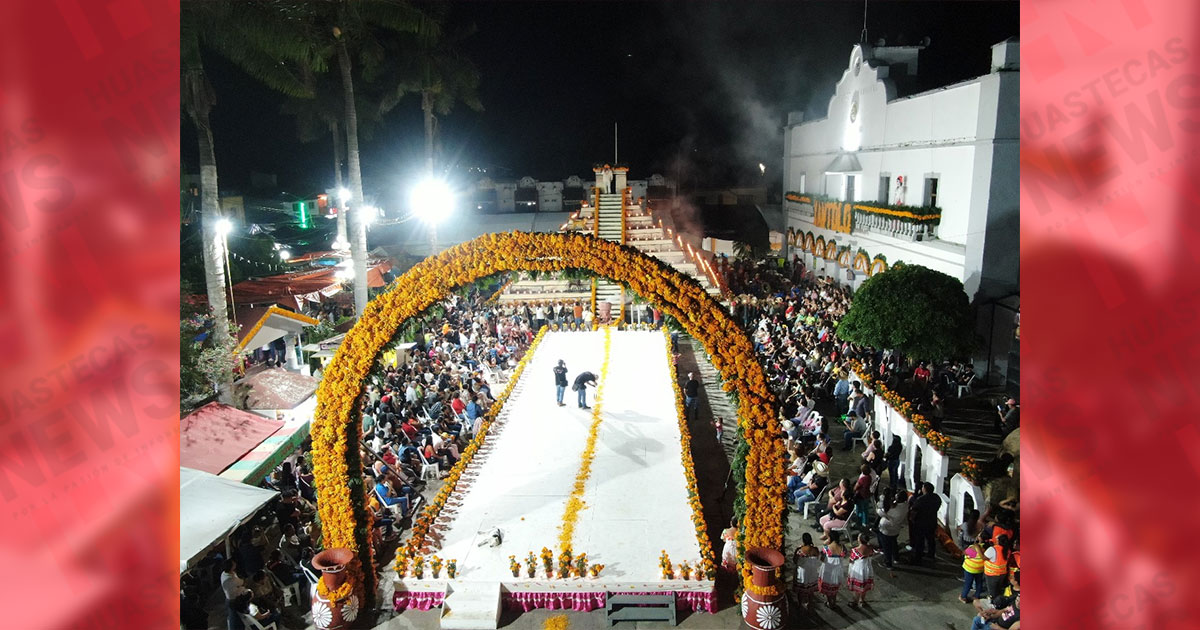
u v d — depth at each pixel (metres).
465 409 20.42
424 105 39.12
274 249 37.12
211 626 12.11
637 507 15.48
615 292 35.16
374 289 33.41
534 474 17.16
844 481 14.55
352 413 12.52
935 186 27.38
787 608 12.02
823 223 37.41
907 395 20.59
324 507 12.55
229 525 12.06
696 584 12.59
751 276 39.09
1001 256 23.45
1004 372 23.47
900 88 33.28
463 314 31.50
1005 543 11.73
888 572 13.53
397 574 13.27
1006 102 22.50
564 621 12.41
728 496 16.64
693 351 29.00
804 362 22.36
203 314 20.28
